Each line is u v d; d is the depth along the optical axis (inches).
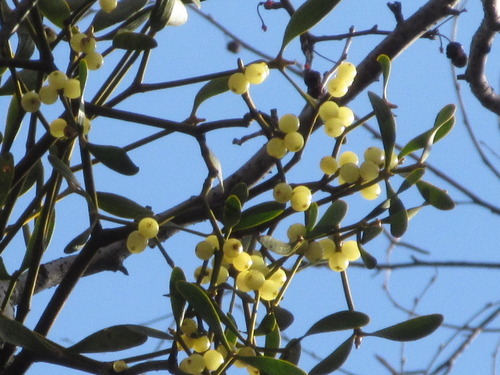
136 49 73.8
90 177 72.9
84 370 72.7
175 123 73.7
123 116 73.9
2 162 73.5
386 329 72.4
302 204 72.9
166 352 72.7
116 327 72.5
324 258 73.4
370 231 72.6
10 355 73.9
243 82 73.4
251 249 73.5
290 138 73.5
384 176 72.7
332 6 73.2
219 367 71.7
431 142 72.8
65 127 73.0
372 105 72.4
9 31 73.2
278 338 72.9
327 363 72.5
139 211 74.0
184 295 71.4
